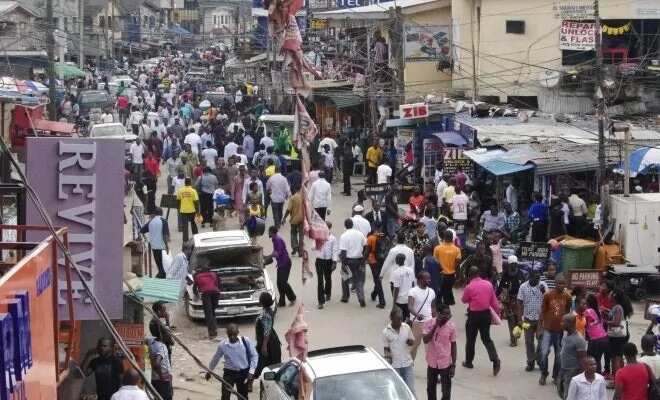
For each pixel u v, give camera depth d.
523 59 42.09
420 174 37.62
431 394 17.45
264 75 62.94
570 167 29.22
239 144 45.97
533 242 26.34
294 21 8.60
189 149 36.28
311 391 14.16
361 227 24.70
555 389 18.69
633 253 25.64
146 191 34.69
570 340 17.28
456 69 42.53
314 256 29.27
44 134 28.86
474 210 30.19
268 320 18.52
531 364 19.73
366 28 47.88
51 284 9.38
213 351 21.06
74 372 15.11
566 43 37.34
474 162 33.34
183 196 30.23
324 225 9.04
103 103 57.62
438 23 44.91
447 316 17.22
